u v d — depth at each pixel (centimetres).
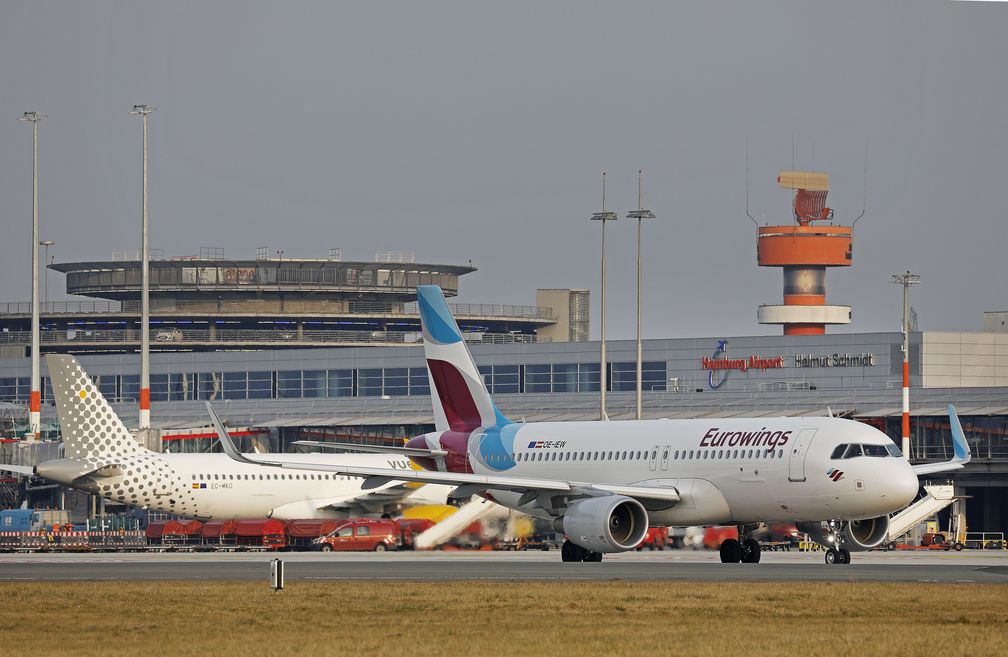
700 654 13338
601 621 15925
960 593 18475
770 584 19925
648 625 15525
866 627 15175
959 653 13350
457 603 17800
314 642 14300
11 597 18988
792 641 14088
